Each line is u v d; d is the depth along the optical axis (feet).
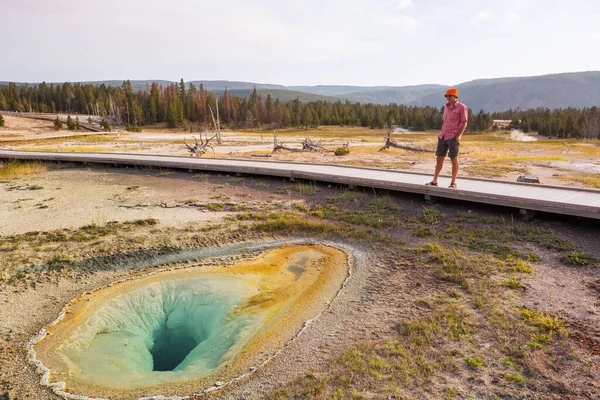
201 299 22.52
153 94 379.96
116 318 20.92
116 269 25.86
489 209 34.32
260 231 32.22
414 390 13.25
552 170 68.59
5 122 233.96
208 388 14.80
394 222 32.60
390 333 16.98
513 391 12.91
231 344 17.84
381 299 20.39
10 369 16.44
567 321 16.78
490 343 15.57
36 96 458.50
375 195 40.81
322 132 317.01
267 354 16.66
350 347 16.22
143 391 15.07
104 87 472.85
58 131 218.59
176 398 14.43
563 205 28.68
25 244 29.45
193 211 37.78
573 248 25.04
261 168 51.44
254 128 363.56
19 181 54.34
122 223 34.12
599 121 349.00
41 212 38.11
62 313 20.89
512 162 80.74
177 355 19.99
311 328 18.31
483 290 19.95
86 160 67.41
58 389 15.30
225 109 380.78
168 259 27.35
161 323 21.20
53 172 61.82
